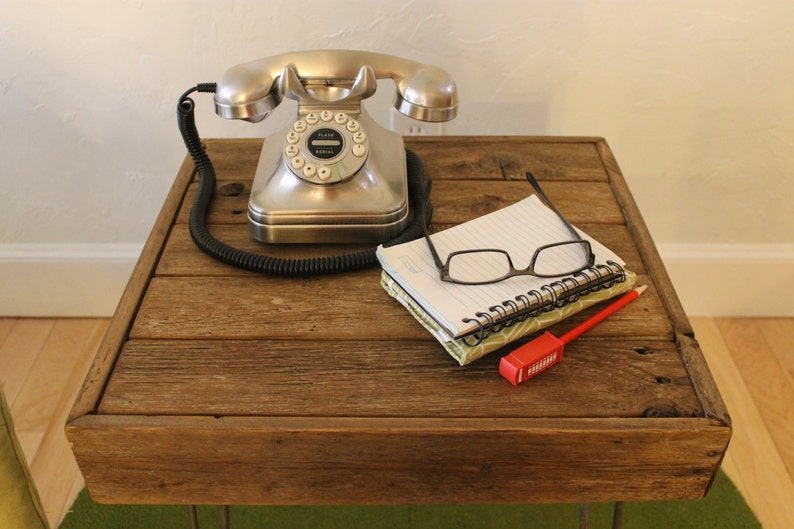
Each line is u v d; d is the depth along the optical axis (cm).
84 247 137
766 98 118
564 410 64
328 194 80
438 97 79
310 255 80
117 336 71
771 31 111
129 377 67
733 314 146
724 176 127
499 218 82
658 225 135
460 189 91
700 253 137
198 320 73
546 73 116
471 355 66
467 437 63
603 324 73
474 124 121
